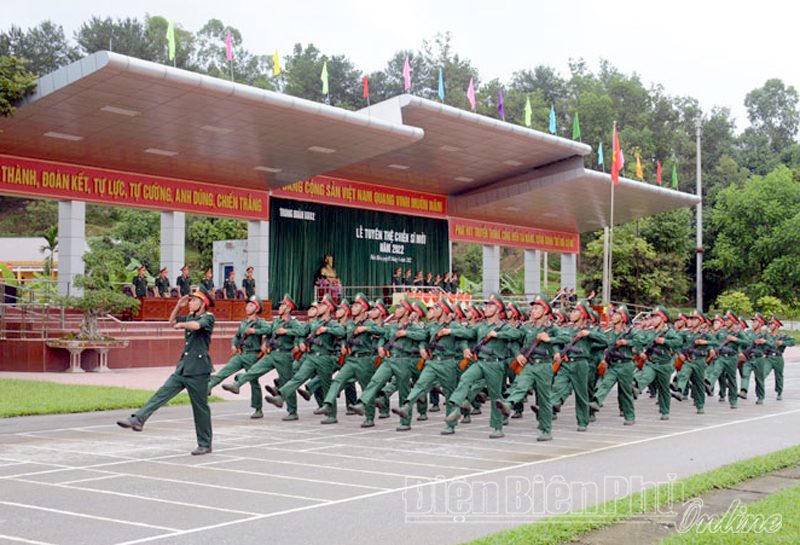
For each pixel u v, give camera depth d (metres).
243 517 7.57
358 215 38.53
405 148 32.66
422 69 78.69
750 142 94.25
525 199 39.97
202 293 10.95
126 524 7.27
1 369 23.72
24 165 27.12
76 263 28.33
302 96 74.06
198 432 11.12
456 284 39.22
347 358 14.69
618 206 43.38
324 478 9.49
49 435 12.74
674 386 18.61
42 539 6.75
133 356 25.34
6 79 21.62
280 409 17.03
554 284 71.06
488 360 13.00
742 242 62.38
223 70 73.62
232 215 33.22
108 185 29.28
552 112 34.03
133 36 65.50
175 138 26.33
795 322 63.28
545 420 12.87
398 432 13.72
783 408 18.69
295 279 35.47
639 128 83.38
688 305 69.38
